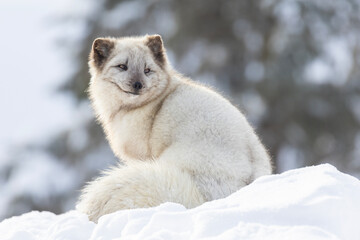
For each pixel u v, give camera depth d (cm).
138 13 2341
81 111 2341
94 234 542
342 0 2253
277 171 2109
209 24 2272
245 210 517
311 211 504
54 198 2388
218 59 2255
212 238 487
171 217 529
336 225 497
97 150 2314
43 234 599
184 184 643
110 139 836
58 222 595
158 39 828
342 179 555
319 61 2130
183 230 516
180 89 770
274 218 508
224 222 509
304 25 2086
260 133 2091
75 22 2409
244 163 684
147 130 761
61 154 2380
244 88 2180
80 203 690
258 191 561
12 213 2364
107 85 814
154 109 768
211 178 667
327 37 2162
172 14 2314
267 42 2216
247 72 2253
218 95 766
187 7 2259
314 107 2106
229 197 569
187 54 2273
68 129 2352
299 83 2003
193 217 527
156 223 523
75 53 2355
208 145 685
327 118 2127
